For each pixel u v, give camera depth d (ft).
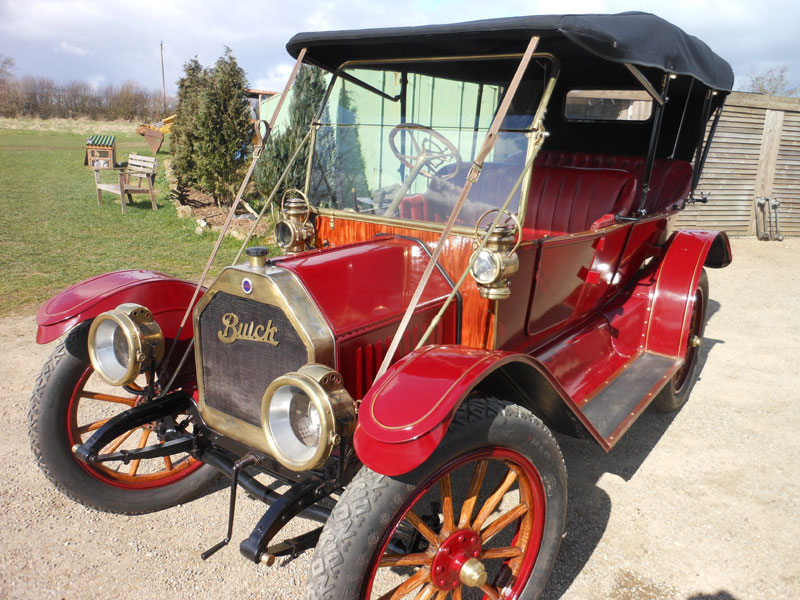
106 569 7.88
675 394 12.30
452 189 8.23
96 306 8.17
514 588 6.92
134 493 8.94
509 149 7.84
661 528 8.95
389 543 6.03
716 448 11.30
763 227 33.14
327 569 5.27
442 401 5.42
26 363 14.15
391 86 9.48
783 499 9.68
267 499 6.69
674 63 9.71
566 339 10.35
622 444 11.45
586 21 7.16
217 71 32.71
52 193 39.45
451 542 6.24
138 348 7.37
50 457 8.20
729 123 31.07
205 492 9.85
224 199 35.47
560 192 12.05
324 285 6.68
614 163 14.34
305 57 9.73
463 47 8.45
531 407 7.72
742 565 8.17
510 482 6.59
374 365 6.87
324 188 9.64
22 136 87.40
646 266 12.89
